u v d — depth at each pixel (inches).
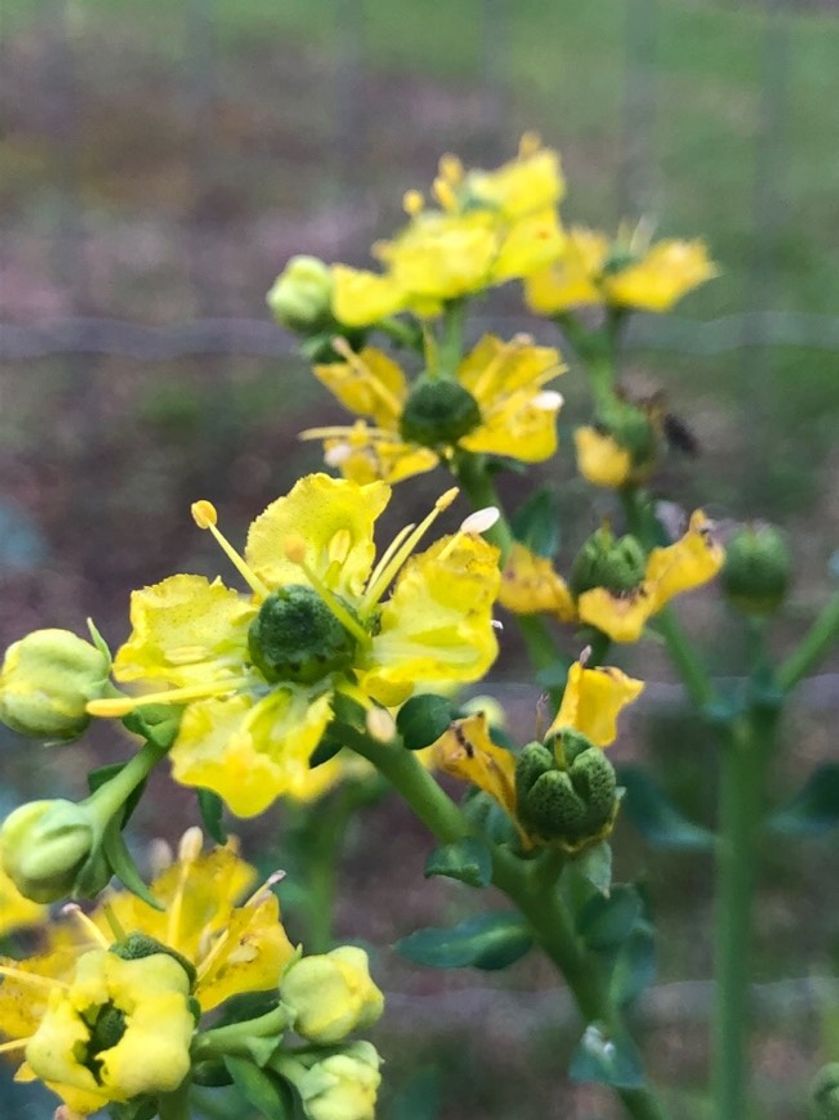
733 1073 3.9
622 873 6.6
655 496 3.7
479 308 8.8
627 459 3.5
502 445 3.3
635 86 10.8
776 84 9.2
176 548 8.2
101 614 7.8
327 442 3.5
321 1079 2.4
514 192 3.9
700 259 4.1
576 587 3.1
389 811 7.0
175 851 6.2
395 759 2.5
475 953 2.8
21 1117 4.1
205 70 10.6
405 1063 6.0
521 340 3.5
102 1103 2.4
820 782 3.9
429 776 2.6
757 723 3.8
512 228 3.8
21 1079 2.5
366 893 6.7
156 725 2.4
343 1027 2.4
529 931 2.8
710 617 7.6
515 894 2.7
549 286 4.0
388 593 2.8
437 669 2.4
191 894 2.7
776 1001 6.1
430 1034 6.2
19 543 6.6
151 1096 2.4
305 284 3.7
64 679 2.4
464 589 2.4
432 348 3.5
